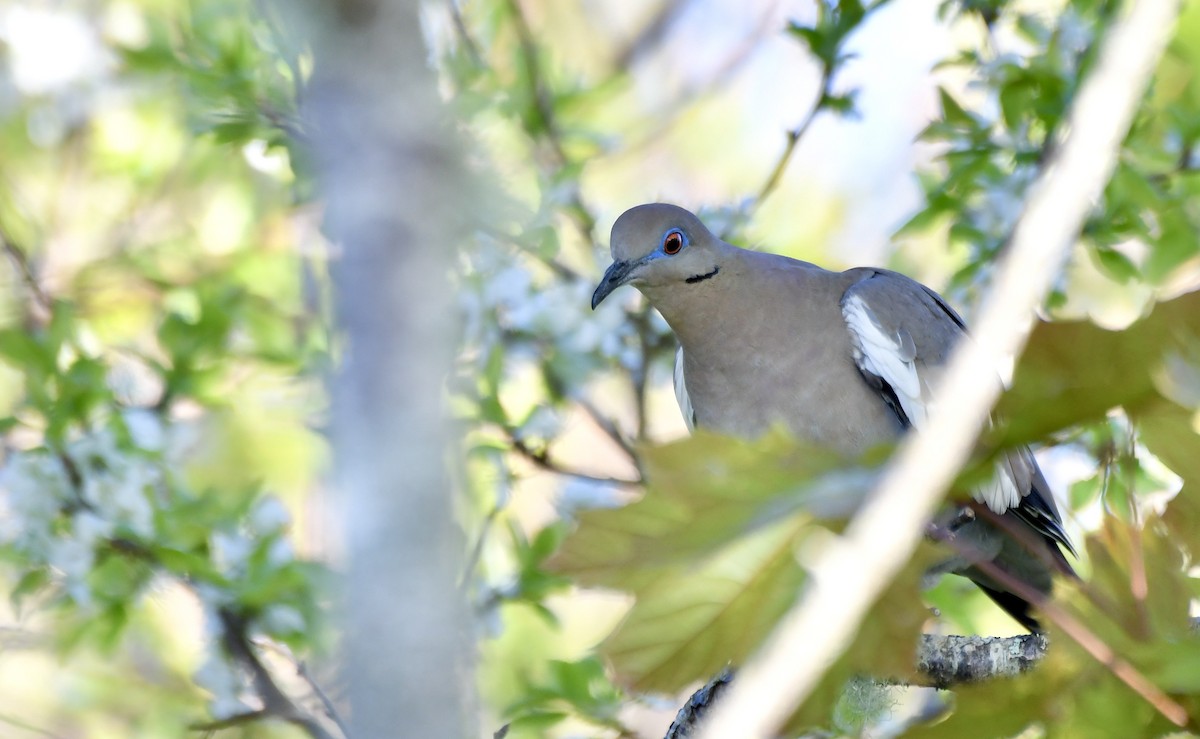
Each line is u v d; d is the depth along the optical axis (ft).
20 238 48.37
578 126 41.27
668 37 56.24
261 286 43.70
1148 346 13.32
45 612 37.37
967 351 9.67
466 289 36.29
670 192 54.75
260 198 47.32
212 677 33.55
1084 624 15.35
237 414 45.80
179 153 48.06
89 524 33.12
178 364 37.01
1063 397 13.44
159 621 41.75
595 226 40.55
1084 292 42.88
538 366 39.50
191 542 34.14
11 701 42.27
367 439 14.38
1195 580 15.38
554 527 34.35
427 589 13.98
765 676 9.52
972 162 35.01
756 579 14.16
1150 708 15.24
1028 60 34.55
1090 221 34.40
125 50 38.11
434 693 13.71
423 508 14.24
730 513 13.43
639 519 13.65
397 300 14.74
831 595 9.58
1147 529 15.52
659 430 54.75
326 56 15.26
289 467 47.37
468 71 37.29
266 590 32.19
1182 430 14.21
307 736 35.53
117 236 48.93
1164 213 34.63
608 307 38.45
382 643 13.80
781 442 13.12
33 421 35.50
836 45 37.81
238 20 38.14
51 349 35.12
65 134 49.42
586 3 55.42
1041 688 15.60
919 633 14.85
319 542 41.88
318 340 38.47
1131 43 9.57
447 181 15.24
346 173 15.11
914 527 9.59
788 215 54.95
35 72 46.03
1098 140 9.59
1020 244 9.68
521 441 36.68
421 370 14.60
